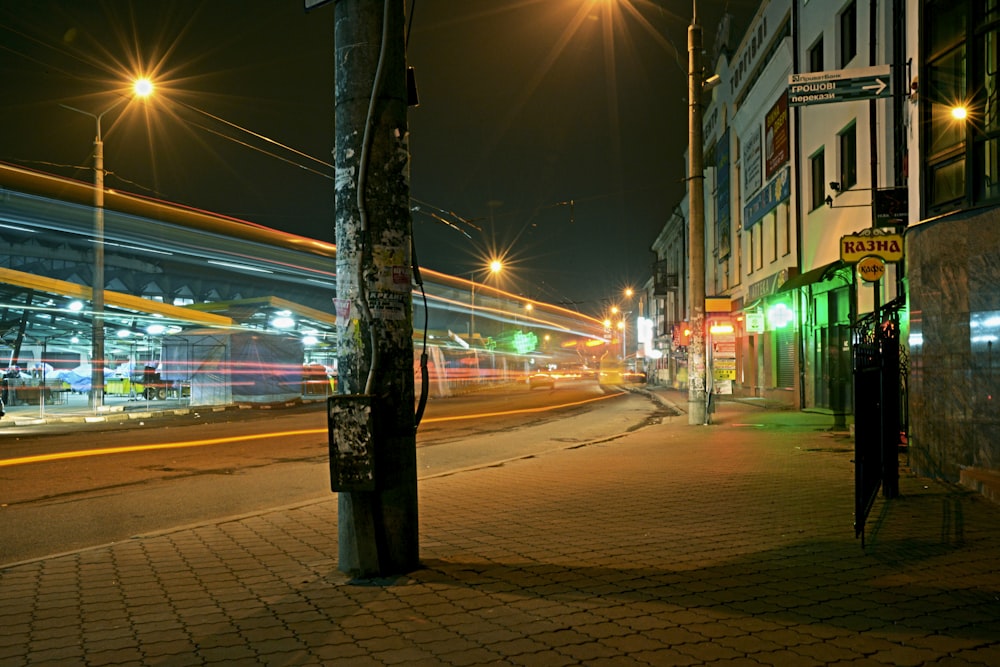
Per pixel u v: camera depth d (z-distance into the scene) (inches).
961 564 203.3
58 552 260.5
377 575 198.8
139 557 229.0
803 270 893.2
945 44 357.1
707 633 152.1
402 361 203.2
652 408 1173.1
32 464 502.0
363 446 193.0
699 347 730.8
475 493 346.6
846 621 158.2
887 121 633.6
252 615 169.6
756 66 1103.6
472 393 1989.4
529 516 287.0
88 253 1845.5
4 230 1636.3
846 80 489.7
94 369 1057.5
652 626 156.9
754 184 1124.5
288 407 1309.1
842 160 770.8
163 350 1338.6
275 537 256.5
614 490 349.4
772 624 157.1
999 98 320.8
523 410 1141.7
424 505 315.3
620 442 595.8
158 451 580.1
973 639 146.7
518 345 3786.9
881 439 296.5
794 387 949.2
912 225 369.4
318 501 330.0
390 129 202.2
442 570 205.3
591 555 220.7
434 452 570.6
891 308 358.0
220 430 788.0
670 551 224.5
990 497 297.4
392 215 201.8
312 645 149.6
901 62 573.6
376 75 199.2
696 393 730.2
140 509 342.0
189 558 227.0
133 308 1251.2
